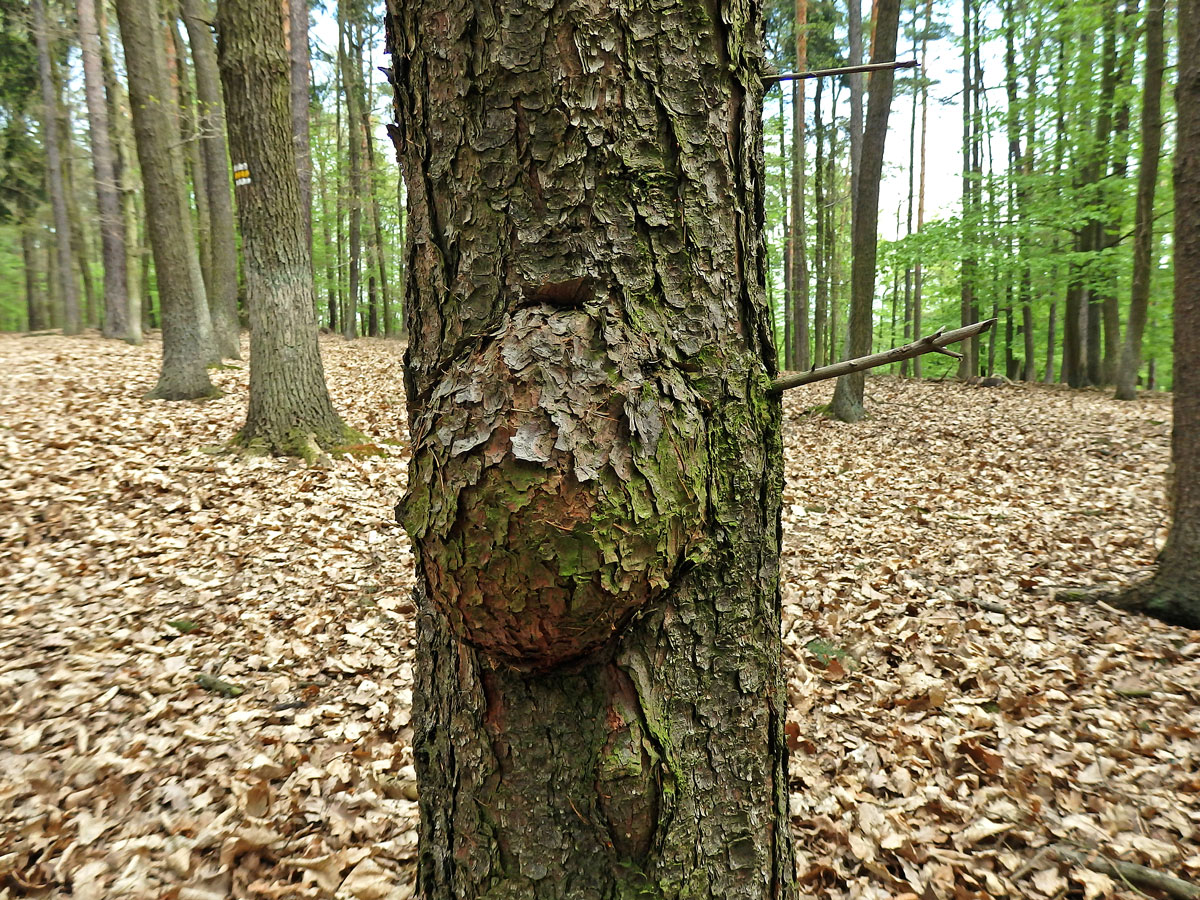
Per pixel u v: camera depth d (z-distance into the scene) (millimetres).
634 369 1066
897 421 11000
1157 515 6336
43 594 4164
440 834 1289
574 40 1068
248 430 6766
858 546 5754
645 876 1148
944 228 15000
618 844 1140
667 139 1130
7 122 19578
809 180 25078
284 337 6703
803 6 17125
